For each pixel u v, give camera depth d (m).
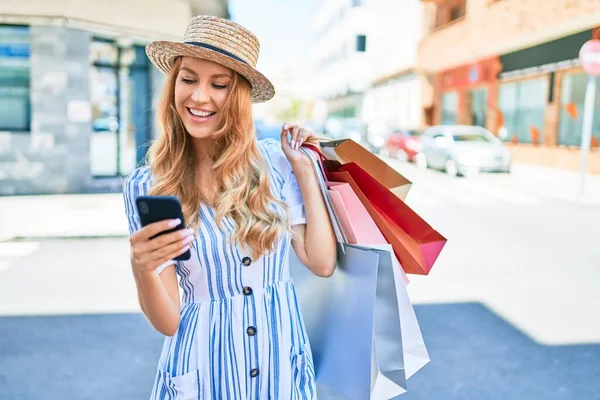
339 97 57.78
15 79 11.85
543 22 18.70
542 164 20.12
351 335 1.60
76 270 6.35
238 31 1.58
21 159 11.99
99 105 12.76
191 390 1.52
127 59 13.15
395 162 21.69
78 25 11.99
